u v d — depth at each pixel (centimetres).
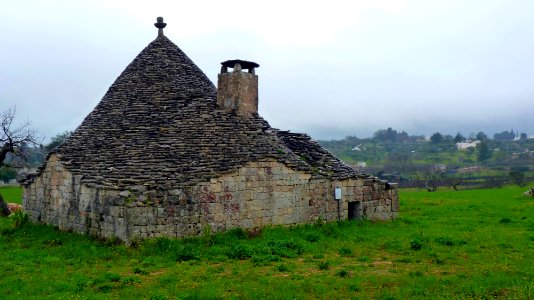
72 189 2159
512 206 3616
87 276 1457
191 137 2170
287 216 2170
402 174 11912
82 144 2338
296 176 2209
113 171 1997
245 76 2359
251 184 2062
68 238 2027
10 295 1275
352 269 1545
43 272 1514
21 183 2611
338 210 2380
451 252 1803
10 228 2367
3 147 3581
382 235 2144
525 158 16412
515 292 1291
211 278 1424
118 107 2445
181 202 1862
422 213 3150
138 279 1412
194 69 2589
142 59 2619
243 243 1858
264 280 1398
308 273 1497
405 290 1311
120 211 1806
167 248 1742
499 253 1805
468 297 1254
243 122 2306
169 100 2405
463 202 4034
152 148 2123
